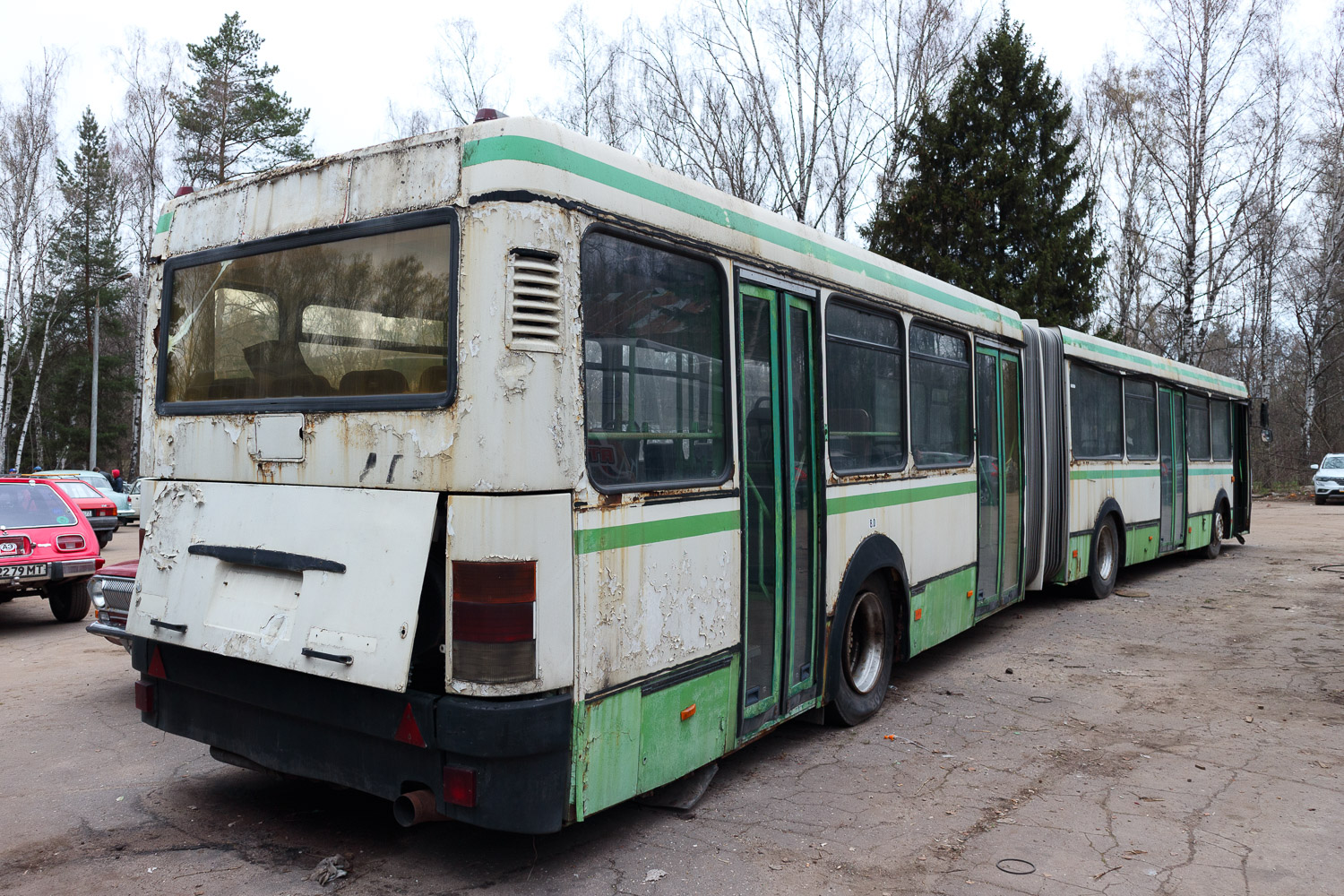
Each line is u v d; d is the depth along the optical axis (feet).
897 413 20.21
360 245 12.10
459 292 10.92
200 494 13.38
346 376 12.13
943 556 22.12
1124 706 20.13
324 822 13.88
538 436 10.75
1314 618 30.37
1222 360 126.21
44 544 30.58
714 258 13.98
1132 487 36.88
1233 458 51.49
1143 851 12.76
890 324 19.99
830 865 12.28
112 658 26.35
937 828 13.55
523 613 10.59
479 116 11.87
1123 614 31.30
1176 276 92.17
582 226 11.48
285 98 111.75
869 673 19.34
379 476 11.38
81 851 12.84
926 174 83.20
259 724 12.82
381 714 11.17
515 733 10.43
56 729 18.94
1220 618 30.45
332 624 11.36
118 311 147.64
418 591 10.70
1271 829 13.55
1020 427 27.68
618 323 12.11
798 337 16.37
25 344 108.88
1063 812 14.19
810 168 79.30
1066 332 31.17
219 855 12.71
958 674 23.04
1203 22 85.51
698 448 13.56
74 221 133.39
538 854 12.62
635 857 12.49
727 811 14.20
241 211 13.65
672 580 12.76
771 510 15.26
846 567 17.62
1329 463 92.89
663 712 12.61
